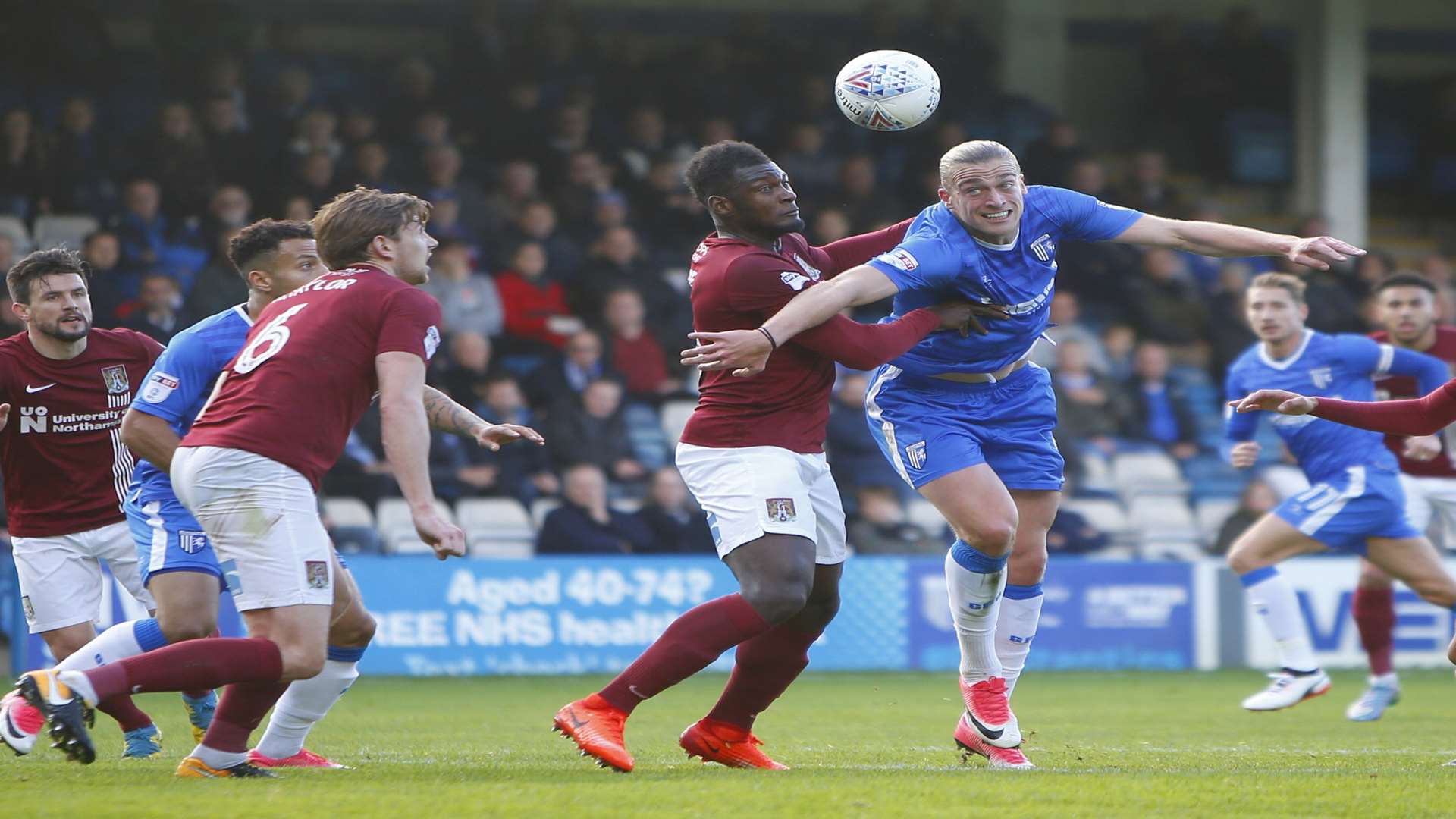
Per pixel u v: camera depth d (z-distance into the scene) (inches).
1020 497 816.9
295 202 2021.4
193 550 793.6
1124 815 565.0
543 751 900.6
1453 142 3038.9
